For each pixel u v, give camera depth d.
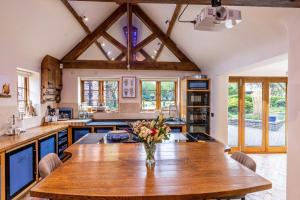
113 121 6.11
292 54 2.54
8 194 2.92
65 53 5.88
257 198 3.52
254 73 5.96
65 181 1.80
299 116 2.43
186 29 4.69
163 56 6.25
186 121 5.80
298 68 2.45
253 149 6.29
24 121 4.38
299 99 2.43
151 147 2.16
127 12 5.64
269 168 4.97
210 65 5.64
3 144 2.99
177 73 6.32
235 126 6.30
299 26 2.43
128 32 5.83
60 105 6.05
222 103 5.39
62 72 6.03
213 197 1.64
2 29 3.38
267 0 2.21
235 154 2.68
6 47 3.65
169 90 6.63
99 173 1.98
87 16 5.04
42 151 3.93
